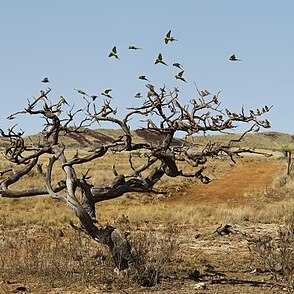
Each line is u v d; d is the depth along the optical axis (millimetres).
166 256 17062
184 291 15273
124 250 15961
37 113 16688
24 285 15914
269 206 39500
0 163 69625
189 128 15531
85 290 15250
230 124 15422
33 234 26656
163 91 15531
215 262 20188
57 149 16562
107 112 15844
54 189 16922
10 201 42938
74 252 18781
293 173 65625
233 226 28969
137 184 16547
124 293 14984
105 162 84062
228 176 74688
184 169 75000
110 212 36906
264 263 19109
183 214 34969
